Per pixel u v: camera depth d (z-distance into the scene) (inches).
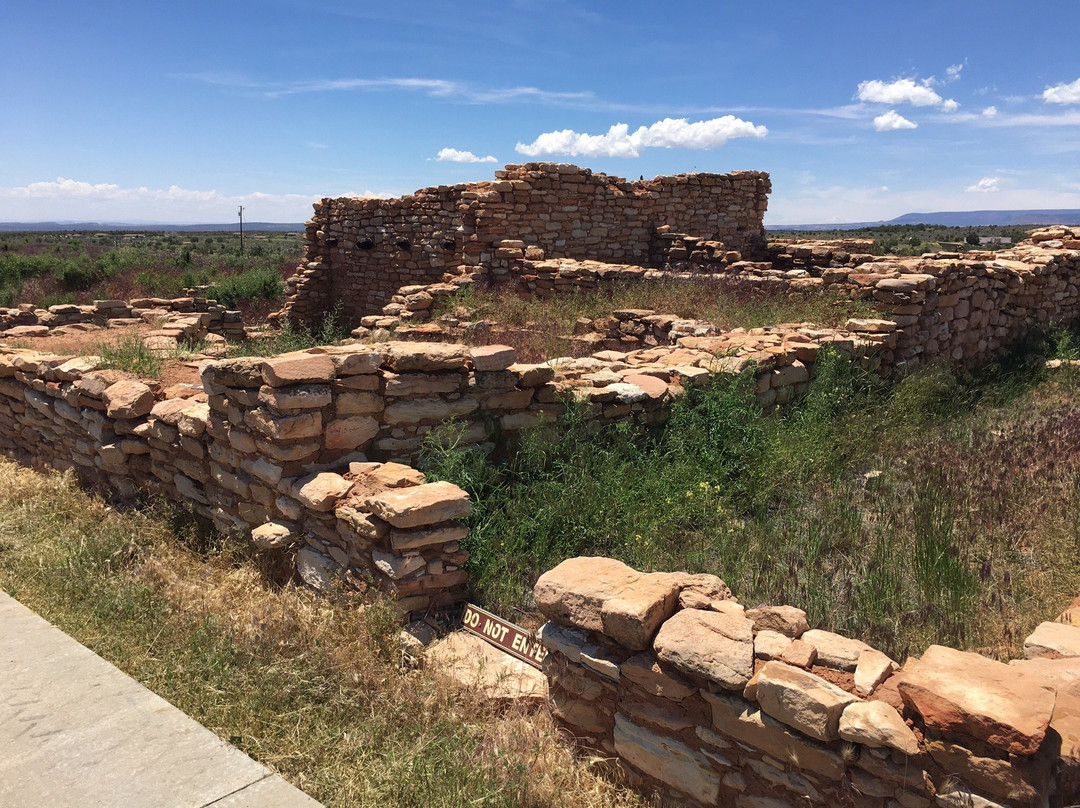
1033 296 515.2
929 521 212.2
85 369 293.3
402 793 127.7
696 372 294.0
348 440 215.6
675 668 123.1
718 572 196.2
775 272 558.3
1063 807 97.5
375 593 182.1
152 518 256.1
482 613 180.9
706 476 247.1
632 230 706.2
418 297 553.6
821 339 350.6
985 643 163.6
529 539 217.2
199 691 151.4
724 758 120.2
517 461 249.4
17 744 126.0
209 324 648.4
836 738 106.4
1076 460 260.5
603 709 138.5
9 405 347.3
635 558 204.7
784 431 287.0
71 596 191.2
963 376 419.5
